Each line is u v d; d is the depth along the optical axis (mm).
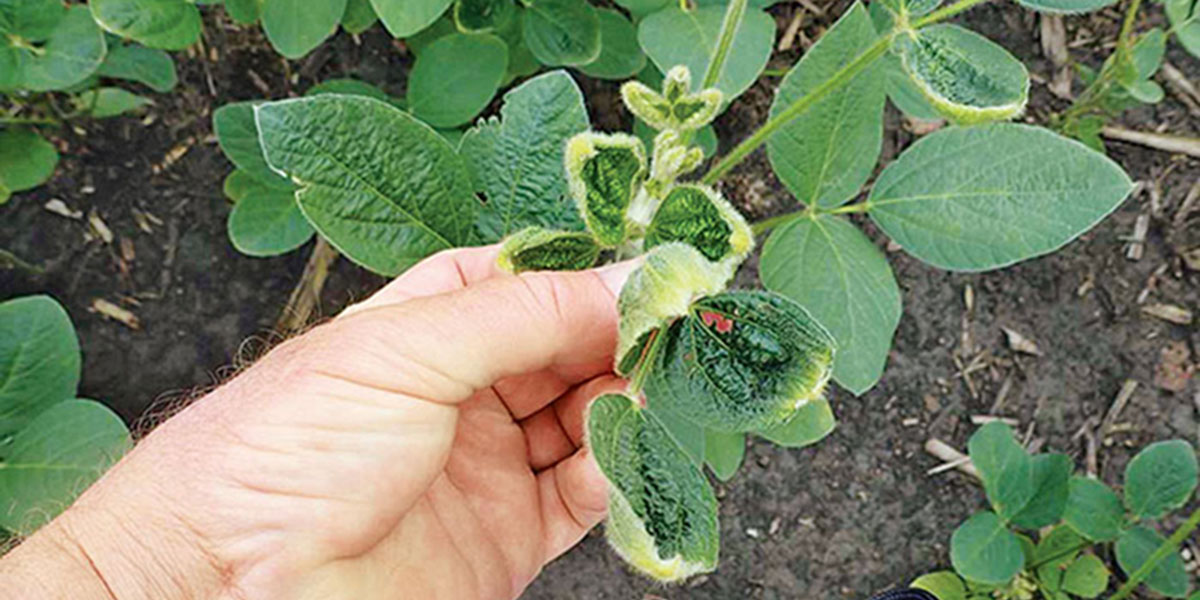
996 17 516
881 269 317
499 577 317
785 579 512
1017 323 516
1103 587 474
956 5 249
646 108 245
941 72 245
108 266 504
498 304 250
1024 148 291
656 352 199
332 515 242
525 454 327
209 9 500
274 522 238
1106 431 515
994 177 295
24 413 394
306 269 508
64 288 502
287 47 375
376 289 509
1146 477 448
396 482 250
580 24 412
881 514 514
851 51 299
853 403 516
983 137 297
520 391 317
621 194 212
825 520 513
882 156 514
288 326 505
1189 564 503
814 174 314
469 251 284
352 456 241
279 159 256
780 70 509
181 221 508
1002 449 447
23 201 500
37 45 390
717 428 202
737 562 513
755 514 513
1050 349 516
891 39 255
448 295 253
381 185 268
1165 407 513
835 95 303
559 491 333
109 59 443
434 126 402
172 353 505
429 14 329
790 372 192
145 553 236
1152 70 455
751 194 510
